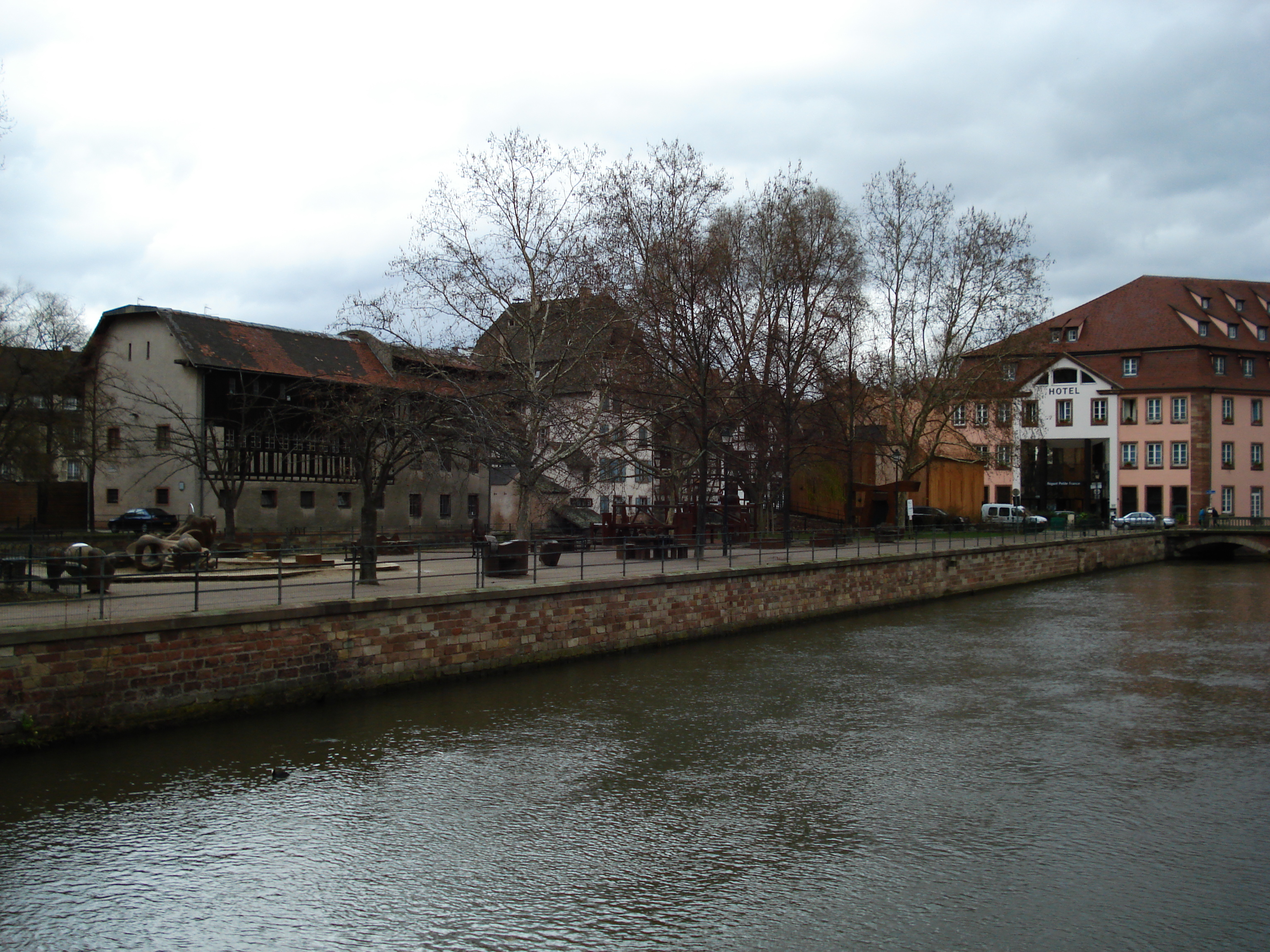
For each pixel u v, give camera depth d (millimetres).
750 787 14117
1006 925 10000
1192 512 68250
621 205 38125
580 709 18266
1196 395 68250
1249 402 70375
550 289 37500
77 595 16828
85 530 41312
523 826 12469
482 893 10625
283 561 28719
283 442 41125
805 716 18219
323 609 16984
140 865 11117
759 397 39812
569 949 9484
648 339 38906
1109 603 36656
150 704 14633
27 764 13281
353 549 18281
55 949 9336
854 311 43781
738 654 24484
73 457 41656
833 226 42281
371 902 10391
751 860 11562
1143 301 72938
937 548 39469
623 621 23766
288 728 16062
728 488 45656
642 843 11992
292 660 16562
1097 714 18562
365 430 25266
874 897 10625
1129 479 70500
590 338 37750
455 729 16609
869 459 55812
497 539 36250
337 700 17281
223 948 9414
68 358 41875
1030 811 13242
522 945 9539
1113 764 15344
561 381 38594
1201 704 19391
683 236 37781
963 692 20406
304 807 12938
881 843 12109
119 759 14062
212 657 15406
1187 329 69438
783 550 36969
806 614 30625
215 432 40188
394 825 12430
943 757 15672
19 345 40562
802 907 10367
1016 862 11578
